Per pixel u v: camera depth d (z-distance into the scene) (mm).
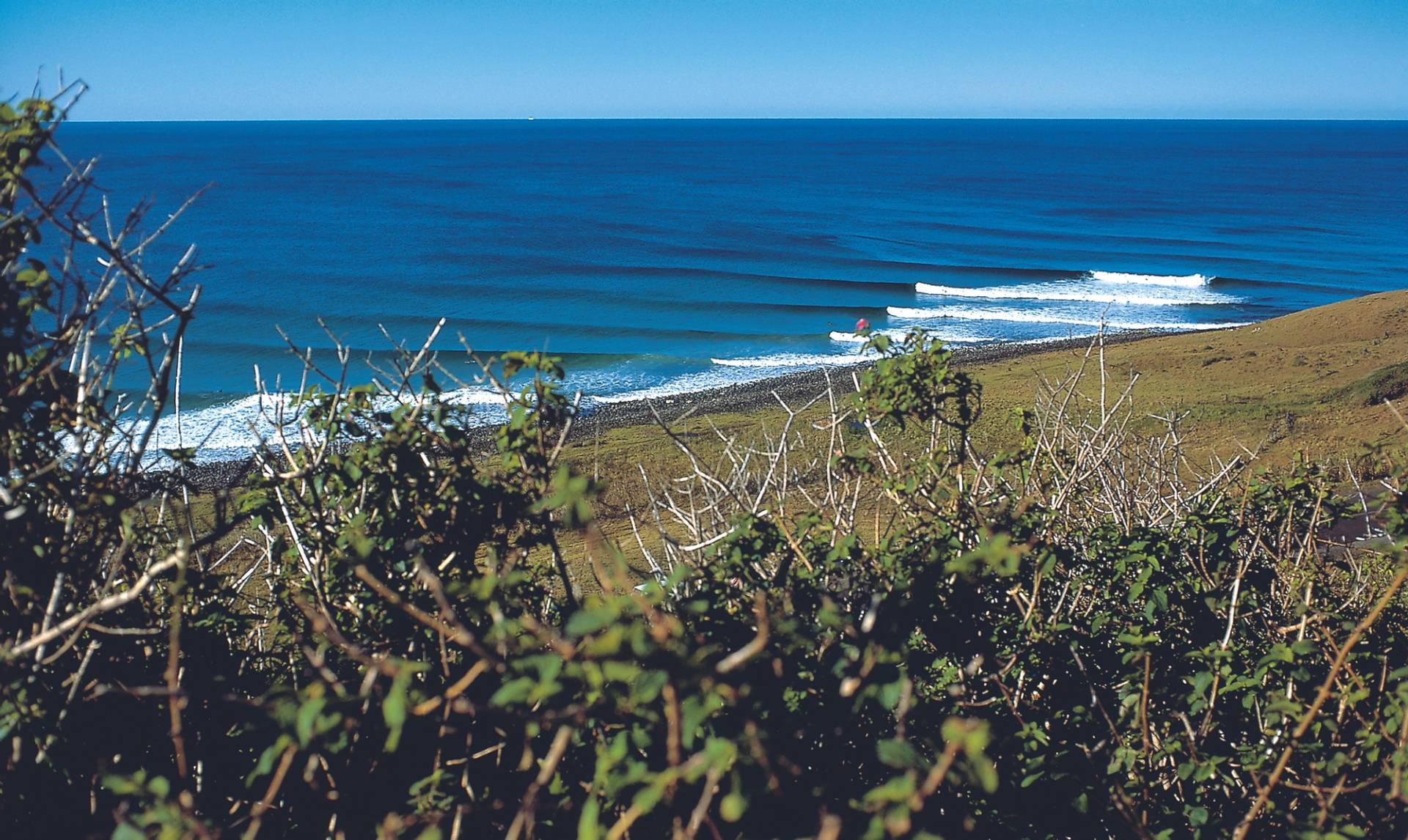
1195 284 62062
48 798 2471
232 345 40281
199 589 2889
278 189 110438
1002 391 28281
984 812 2680
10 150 2326
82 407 2543
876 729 2652
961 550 3070
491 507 2891
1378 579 3900
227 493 2762
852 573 3098
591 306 52906
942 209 102312
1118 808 2623
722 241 76812
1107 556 3594
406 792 2406
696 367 39688
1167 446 4605
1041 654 3146
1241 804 2926
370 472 2979
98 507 2520
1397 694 2840
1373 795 2758
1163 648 3344
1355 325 36969
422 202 100000
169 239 69500
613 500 13938
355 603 2881
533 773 2494
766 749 1843
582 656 1814
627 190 118938
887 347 3584
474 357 2982
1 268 2418
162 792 1756
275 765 2438
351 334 43812
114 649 2645
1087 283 62281
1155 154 199375
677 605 2646
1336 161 180750
